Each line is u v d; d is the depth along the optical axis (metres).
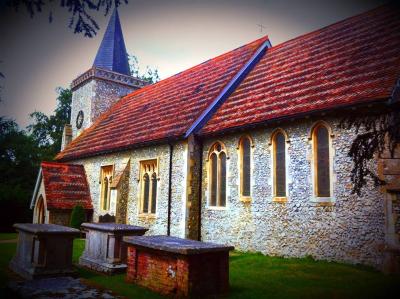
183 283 6.81
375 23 13.45
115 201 17.27
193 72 21.09
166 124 16.80
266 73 15.95
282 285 8.00
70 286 6.99
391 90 9.49
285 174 11.84
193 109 16.28
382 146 6.30
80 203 19.84
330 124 10.77
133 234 9.84
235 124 13.41
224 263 7.40
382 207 9.27
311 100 11.61
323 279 8.48
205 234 14.17
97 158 20.70
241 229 12.91
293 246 11.18
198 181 14.70
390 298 6.92
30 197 23.00
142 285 7.95
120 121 22.11
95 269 9.82
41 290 6.66
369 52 12.09
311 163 11.09
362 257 9.55
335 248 10.17
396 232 8.92
